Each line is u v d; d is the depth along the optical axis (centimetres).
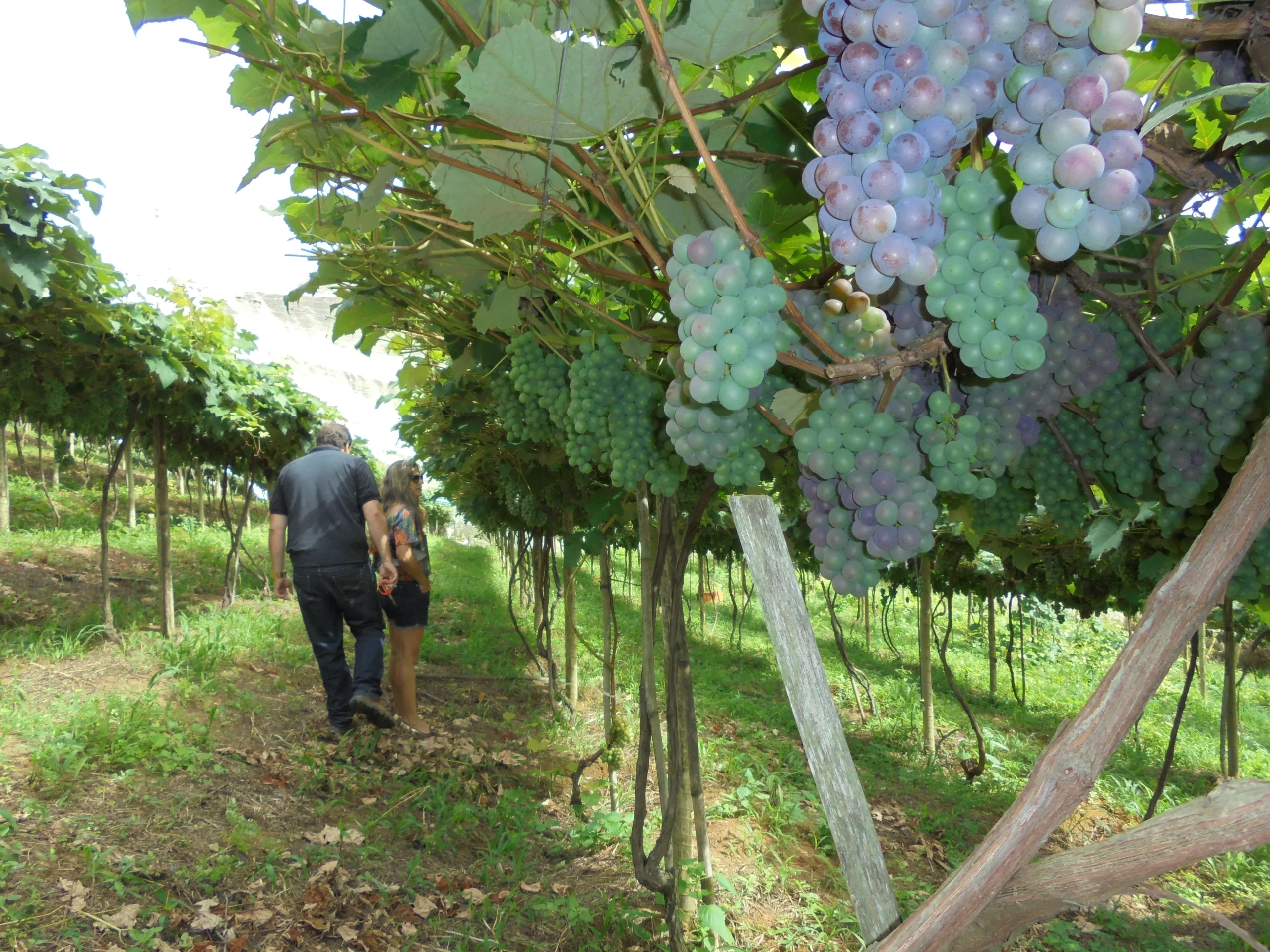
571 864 428
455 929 344
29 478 1448
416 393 567
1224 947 479
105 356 564
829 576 159
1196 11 102
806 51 160
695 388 109
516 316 259
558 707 672
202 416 689
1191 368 176
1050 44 80
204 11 153
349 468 494
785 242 204
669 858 372
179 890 314
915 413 168
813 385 180
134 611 727
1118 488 205
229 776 410
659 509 304
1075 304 173
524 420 336
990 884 76
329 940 312
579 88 132
